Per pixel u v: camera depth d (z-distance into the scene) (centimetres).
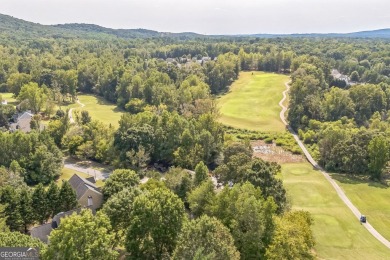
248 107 15912
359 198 8600
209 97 15062
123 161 9688
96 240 4088
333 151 10325
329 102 14025
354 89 14662
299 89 14250
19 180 7988
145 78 17025
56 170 9438
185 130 9950
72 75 17012
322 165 10719
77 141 10606
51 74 17650
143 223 4638
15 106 15175
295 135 13162
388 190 9025
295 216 5688
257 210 4941
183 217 4816
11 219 5997
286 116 14750
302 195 8669
